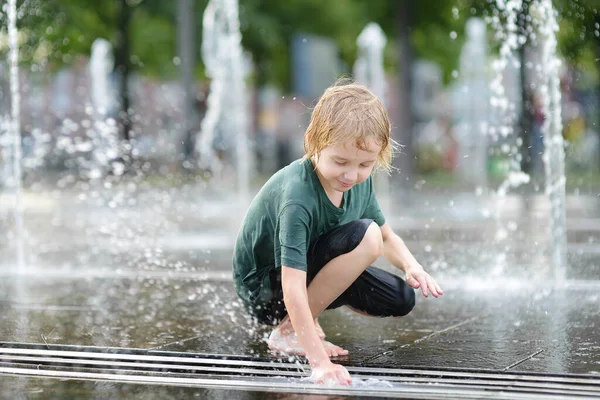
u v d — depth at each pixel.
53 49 32.66
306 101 41.31
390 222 17.02
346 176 4.68
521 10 15.33
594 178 30.19
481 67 28.86
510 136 27.17
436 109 48.53
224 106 32.84
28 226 16.17
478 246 12.33
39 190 26.39
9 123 24.11
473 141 29.98
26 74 31.31
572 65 26.78
